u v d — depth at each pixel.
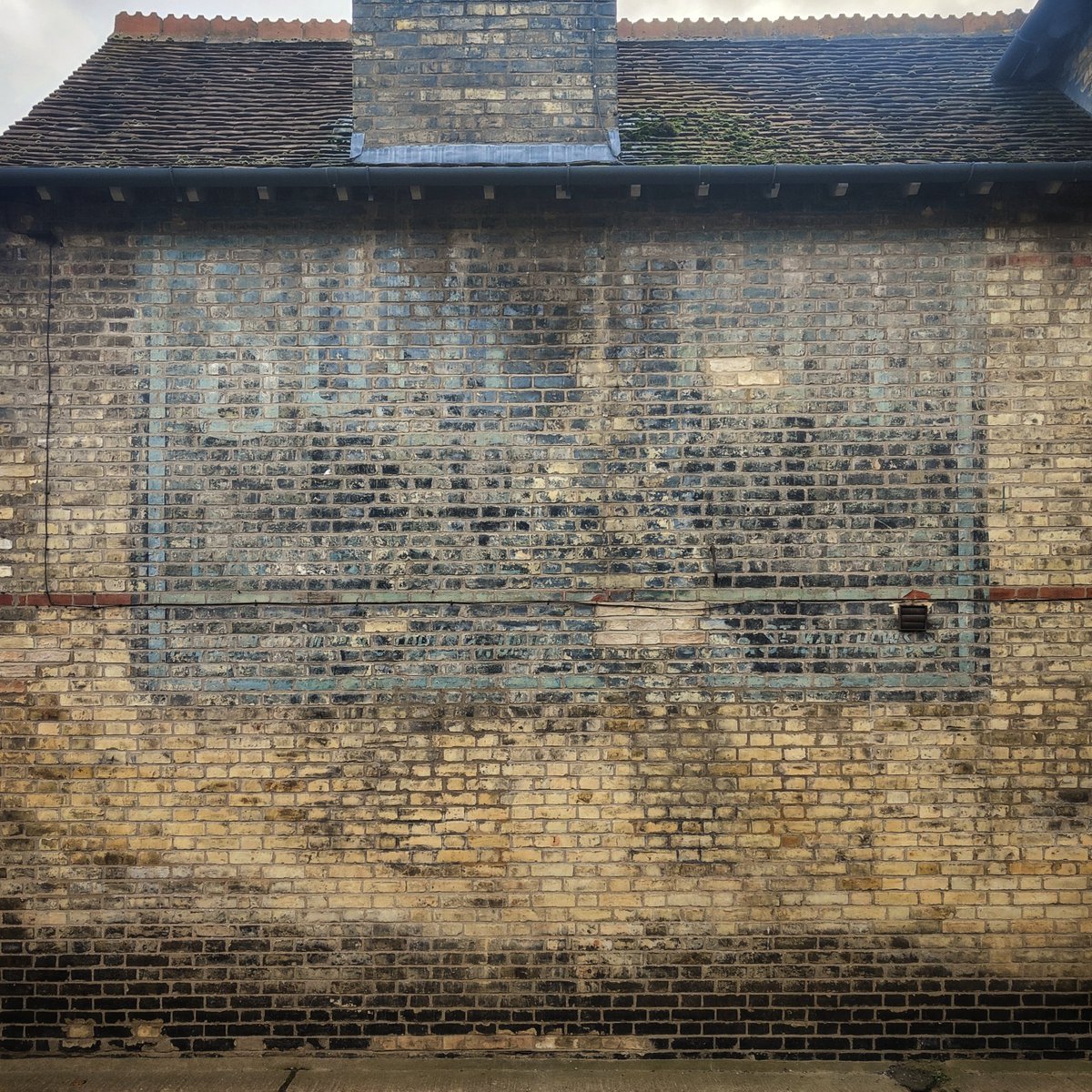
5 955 4.51
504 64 4.86
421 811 4.58
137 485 4.64
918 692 4.59
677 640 4.64
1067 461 4.63
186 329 4.68
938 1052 4.45
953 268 4.69
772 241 4.73
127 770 4.58
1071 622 4.59
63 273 4.67
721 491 4.67
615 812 4.58
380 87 4.84
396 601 4.64
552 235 4.74
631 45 6.29
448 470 4.68
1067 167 4.40
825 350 4.70
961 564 4.62
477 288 4.72
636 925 4.53
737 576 4.64
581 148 4.75
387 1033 4.48
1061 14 5.10
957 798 4.56
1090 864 4.52
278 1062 4.45
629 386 4.70
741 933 4.52
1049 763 4.55
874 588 4.62
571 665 4.62
